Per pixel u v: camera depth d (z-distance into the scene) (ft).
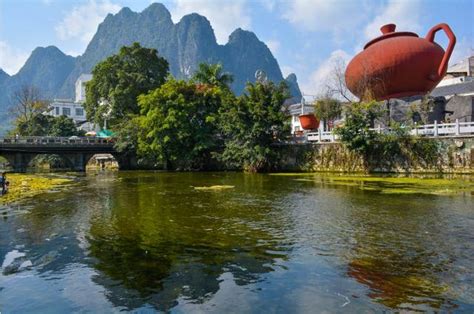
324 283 21.33
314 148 107.86
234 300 19.30
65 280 22.52
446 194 54.24
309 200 51.80
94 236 32.71
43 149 143.02
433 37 116.78
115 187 75.05
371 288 20.54
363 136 92.68
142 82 169.48
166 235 32.65
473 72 184.85
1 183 65.41
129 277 22.75
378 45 117.91
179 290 20.68
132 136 145.07
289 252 27.22
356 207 45.34
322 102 125.29
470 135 81.25
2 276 23.39
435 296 19.42
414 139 88.38
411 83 113.09
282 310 18.13
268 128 112.78
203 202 51.65
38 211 45.91
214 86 141.79
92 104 190.80
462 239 30.17
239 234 32.73
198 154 130.72
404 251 27.07
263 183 76.89
